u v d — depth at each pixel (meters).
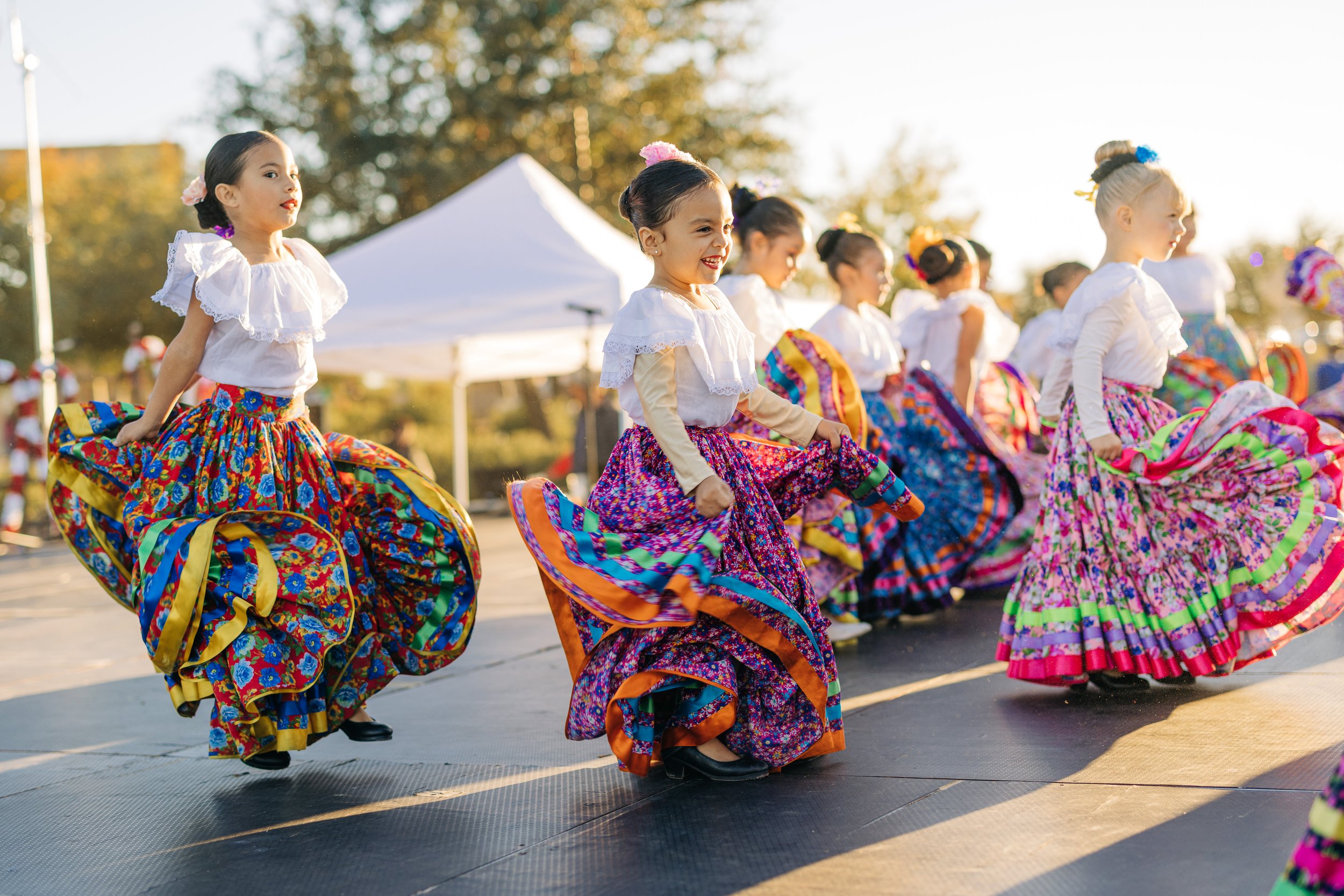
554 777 2.55
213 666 2.50
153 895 1.93
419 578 2.83
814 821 2.13
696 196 2.44
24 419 10.89
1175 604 2.98
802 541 3.98
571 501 2.47
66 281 26.14
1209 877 1.76
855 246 4.41
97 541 2.77
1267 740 2.51
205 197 2.77
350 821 2.29
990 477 4.65
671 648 2.35
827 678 2.49
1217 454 2.93
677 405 2.47
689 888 1.84
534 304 10.17
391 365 13.85
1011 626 3.16
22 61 12.20
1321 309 4.56
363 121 22.70
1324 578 2.89
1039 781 2.29
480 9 22.78
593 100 22.19
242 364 2.67
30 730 3.29
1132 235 3.12
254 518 2.56
